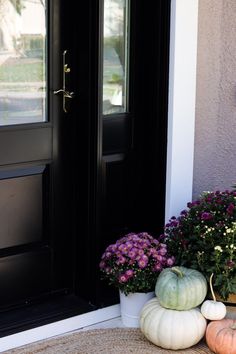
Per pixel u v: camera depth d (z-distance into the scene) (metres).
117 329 3.50
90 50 3.47
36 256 3.65
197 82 3.80
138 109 3.78
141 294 3.48
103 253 3.67
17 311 3.58
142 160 3.84
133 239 3.49
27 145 3.51
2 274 3.54
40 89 3.53
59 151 3.64
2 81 3.39
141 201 3.89
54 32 3.51
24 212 3.57
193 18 3.68
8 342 3.32
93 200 3.60
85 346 3.33
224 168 4.01
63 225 3.73
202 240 3.47
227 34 3.86
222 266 3.37
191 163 3.83
